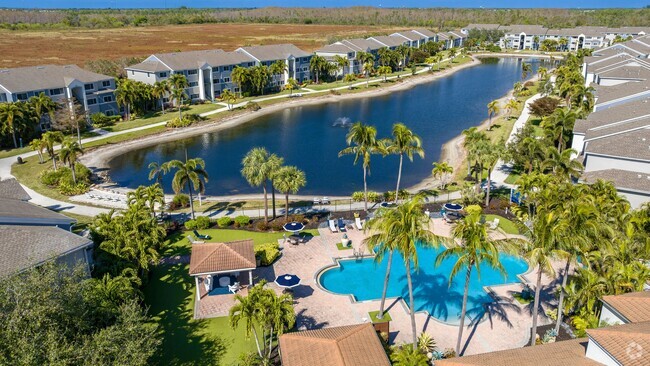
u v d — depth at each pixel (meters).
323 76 159.62
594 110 88.00
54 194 69.12
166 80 119.00
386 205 62.62
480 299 42.62
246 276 46.25
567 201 43.84
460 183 72.75
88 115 103.31
